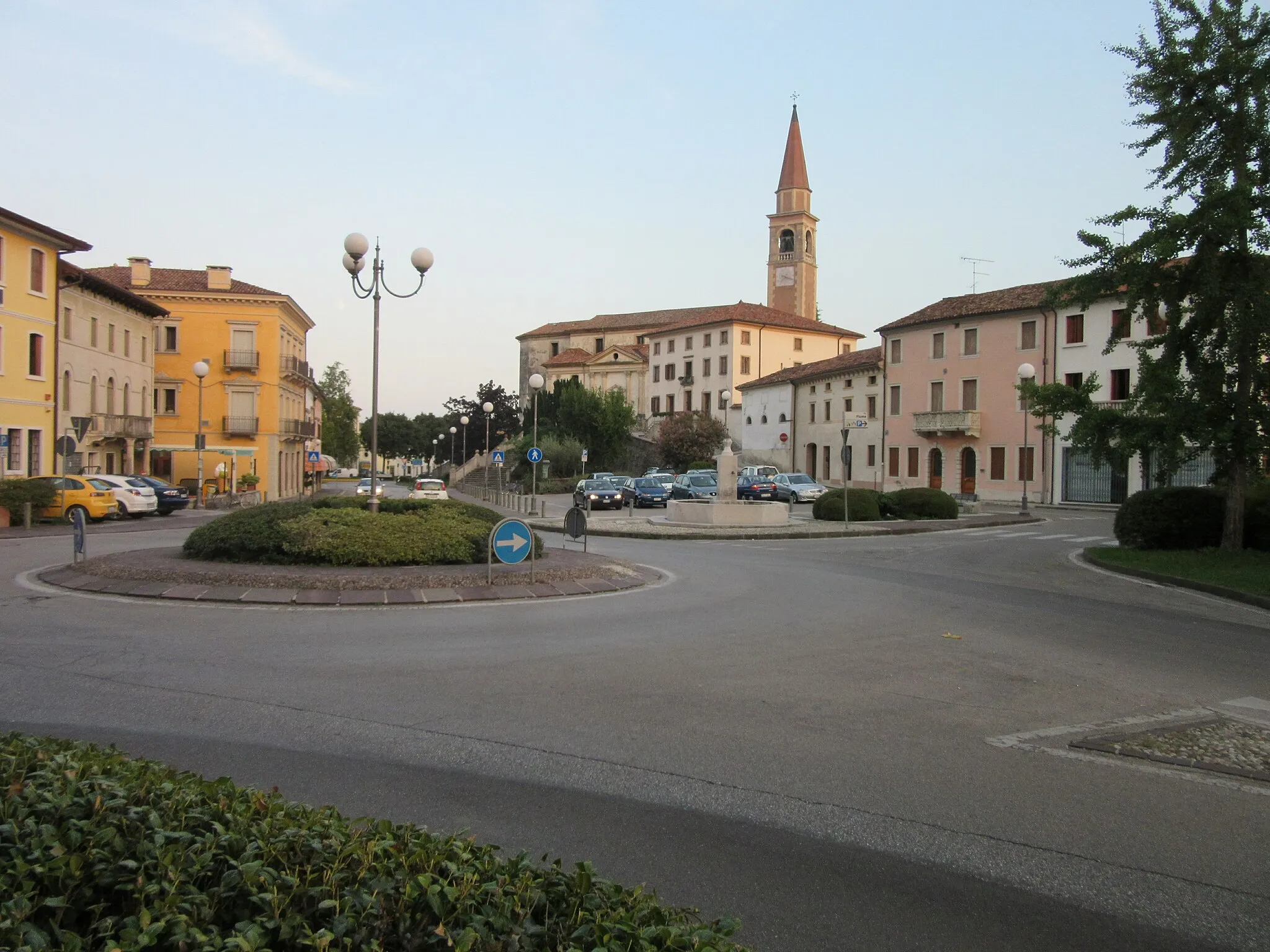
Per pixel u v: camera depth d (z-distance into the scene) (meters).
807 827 5.04
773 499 50.44
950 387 55.94
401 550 15.13
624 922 2.99
